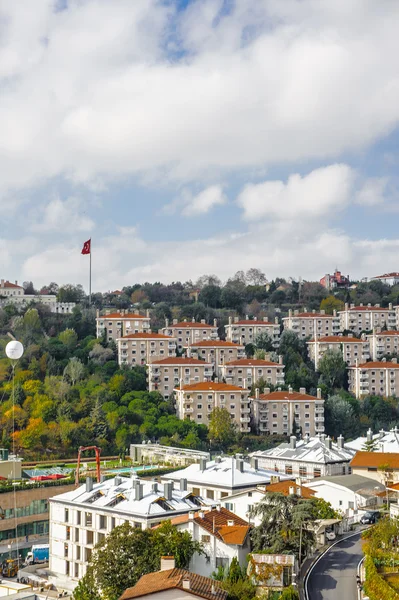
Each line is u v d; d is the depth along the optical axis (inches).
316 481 5634.8
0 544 6215.6
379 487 5713.6
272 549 3917.3
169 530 3993.6
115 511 4825.3
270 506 4128.9
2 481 6845.5
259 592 3489.2
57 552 5231.3
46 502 6707.7
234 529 4153.5
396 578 3457.2
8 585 4443.9
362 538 4197.8
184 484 5334.6
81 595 3818.9
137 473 7185.0
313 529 4089.6
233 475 5767.7
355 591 3496.6
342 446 7396.7
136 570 3750.0
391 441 7490.2
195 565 4001.0
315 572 3782.0
